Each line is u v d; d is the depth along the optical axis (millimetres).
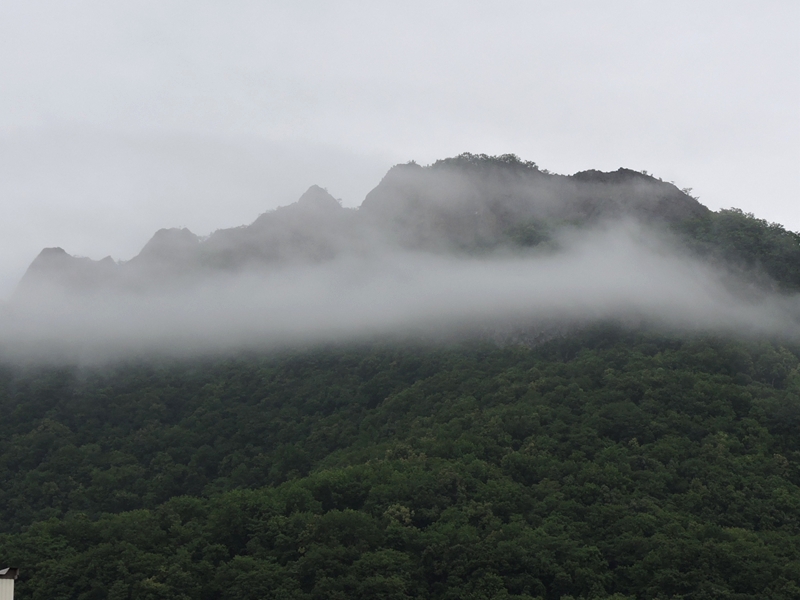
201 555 108188
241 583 99500
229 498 117062
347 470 121125
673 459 116062
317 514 110000
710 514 107312
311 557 101312
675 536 101625
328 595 96625
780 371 137750
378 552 101688
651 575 97438
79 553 109125
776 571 95688
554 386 135625
